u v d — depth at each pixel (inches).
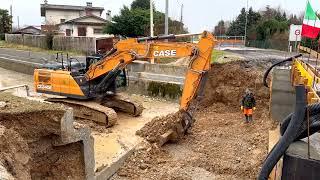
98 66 553.3
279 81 527.5
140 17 1322.6
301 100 134.7
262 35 2076.8
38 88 587.2
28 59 1165.7
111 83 591.5
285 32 1996.8
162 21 1339.8
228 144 475.2
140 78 802.8
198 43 454.6
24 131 259.4
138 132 490.3
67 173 284.7
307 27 493.4
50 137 273.9
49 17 2512.3
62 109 270.5
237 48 1643.7
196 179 377.4
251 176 382.6
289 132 136.3
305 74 455.8
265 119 547.2
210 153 445.7
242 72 677.3
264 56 1082.1
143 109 635.5
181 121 477.4
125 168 395.9
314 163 138.5
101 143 452.1
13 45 1715.1
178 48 478.6
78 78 556.4
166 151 452.1
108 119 521.3
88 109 546.0
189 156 438.3
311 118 140.4
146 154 429.7
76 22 2010.3
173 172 390.3
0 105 271.4
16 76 1032.8
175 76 804.0
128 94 799.1
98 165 369.7
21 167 221.5
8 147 219.0
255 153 439.5
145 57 513.3
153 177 378.6
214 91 675.4
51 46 1544.0
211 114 633.0
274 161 138.2
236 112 639.1
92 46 1307.8
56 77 567.5
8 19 2284.7
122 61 536.1
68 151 286.2
